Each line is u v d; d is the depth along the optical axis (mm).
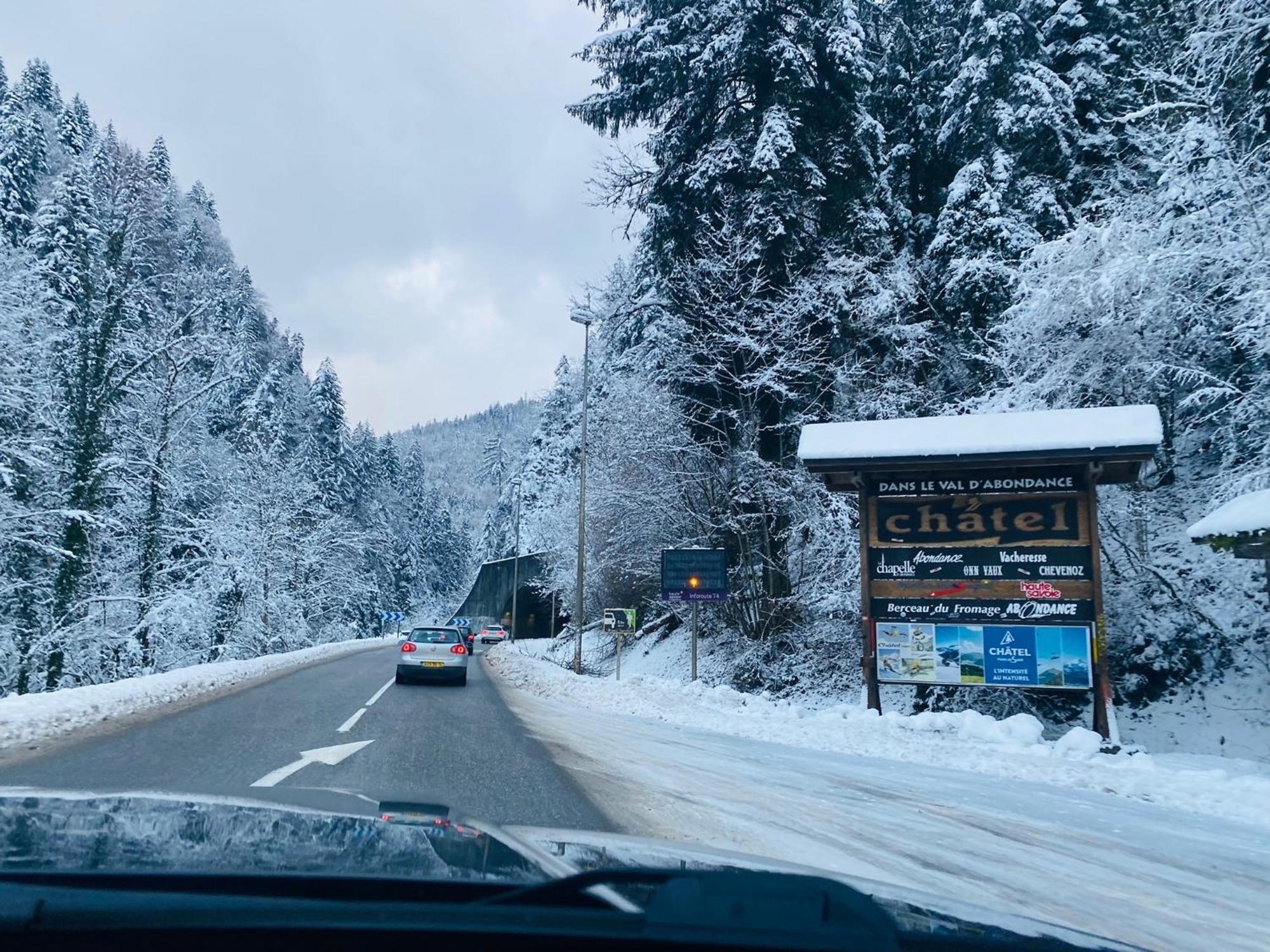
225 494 39625
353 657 37000
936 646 13164
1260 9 14961
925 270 22781
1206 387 15609
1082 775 9625
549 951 1327
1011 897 4930
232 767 8273
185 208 88750
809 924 1400
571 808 6812
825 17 21500
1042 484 13031
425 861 1848
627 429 25094
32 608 25109
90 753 8977
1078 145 20891
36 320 24203
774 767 9664
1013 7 21531
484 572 79938
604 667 31906
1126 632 15758
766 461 21672
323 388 76312
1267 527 9516
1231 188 14953
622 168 23828
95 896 1429
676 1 23156
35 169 57062
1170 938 4344
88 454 25812
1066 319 16609
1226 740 12852
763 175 20609
